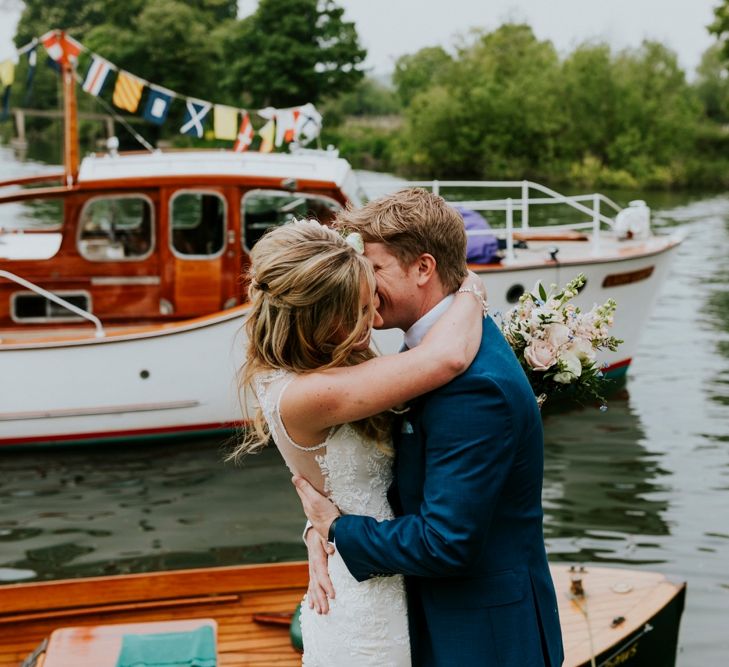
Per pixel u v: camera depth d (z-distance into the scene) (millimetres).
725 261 17297
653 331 11633
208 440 7578
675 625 4148
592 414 8258
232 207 7617
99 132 48281
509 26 52438
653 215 25938
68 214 7551
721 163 45844
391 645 2230
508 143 48656
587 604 4008
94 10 63250
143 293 7711
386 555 2027
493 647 2064
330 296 2037
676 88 48375
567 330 2342
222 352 7363
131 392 7344
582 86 46938
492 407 1977
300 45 53750
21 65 54812
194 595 4246
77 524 6188
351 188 8172
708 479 6848
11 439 7340
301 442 2125
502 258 8062
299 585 4316
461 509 1954
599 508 6359
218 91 57375
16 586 4121
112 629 3508
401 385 1985
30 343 7160
